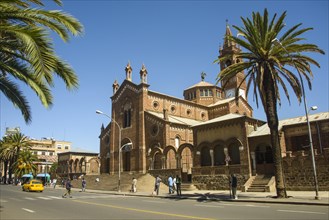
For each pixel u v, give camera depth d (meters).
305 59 25.73
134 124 55.09
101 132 64.44
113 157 58.44
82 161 73.69
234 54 26.83
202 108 64.94
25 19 13.44
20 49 14.45
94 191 44.41
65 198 29.61
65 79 14.50
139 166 51.62
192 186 39.91
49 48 13.09
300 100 26.25
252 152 36.34
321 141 33.91
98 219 14.22
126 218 14.33
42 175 76.56
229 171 37.38
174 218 14.04
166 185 44.47
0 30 12.90
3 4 13.04
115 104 60.72
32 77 14.77
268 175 34.03
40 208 19.78
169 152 48.62
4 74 15.62
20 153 76.88
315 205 19.64
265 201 22.52
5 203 23.88
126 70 59.69
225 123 39.25
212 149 40.12
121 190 44.19
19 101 16.73
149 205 21.14
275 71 26.59
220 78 27.05
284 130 37.47
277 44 25.09
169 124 49.88
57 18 13.66
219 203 22.36
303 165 31.39
